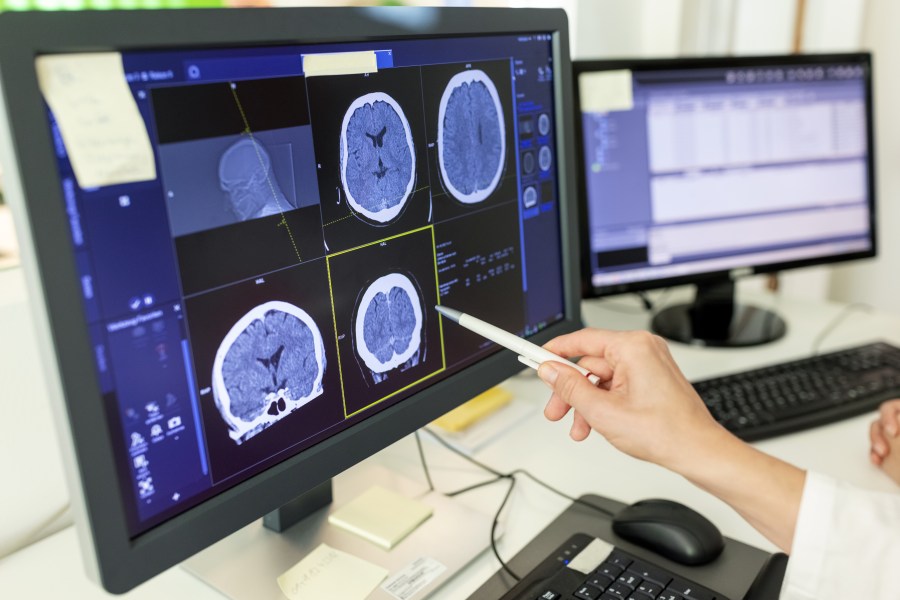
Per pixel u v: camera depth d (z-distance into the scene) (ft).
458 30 2.22
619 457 2.87
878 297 6.19
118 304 1.57
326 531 2.36
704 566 2.19
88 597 2.15
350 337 2.06
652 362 2.07
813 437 3.00
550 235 2.74
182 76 1.62
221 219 1.73
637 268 3.88
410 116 2.14
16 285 2.48
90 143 1.48
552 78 2.65
